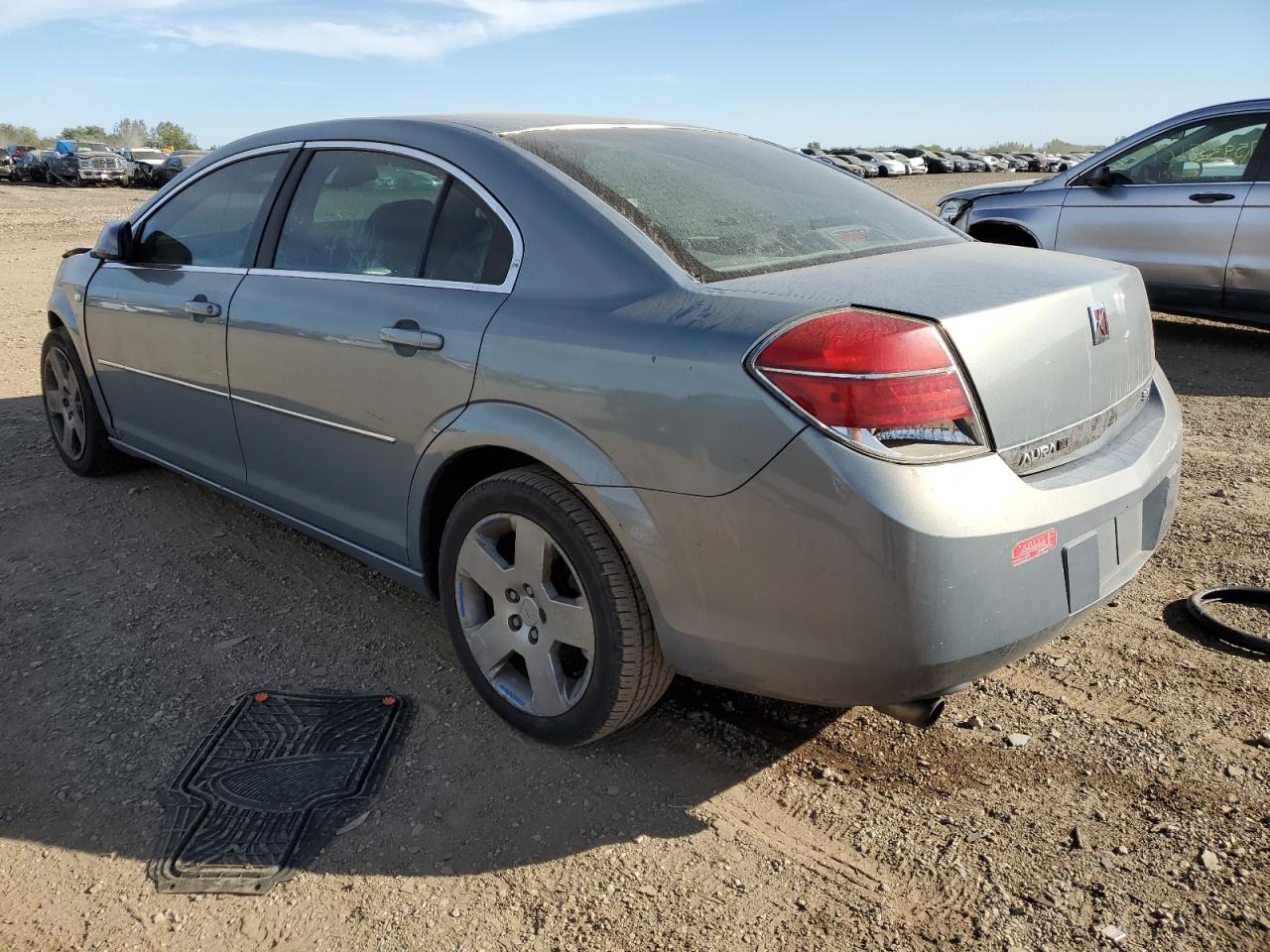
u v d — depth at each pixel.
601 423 2.31
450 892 2.21
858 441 1.97
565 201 2.58
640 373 2.24
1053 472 2.29
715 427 2.11
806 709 2.87
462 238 2.78
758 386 2.06
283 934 2.10
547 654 2.60
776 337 2.07
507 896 2.20
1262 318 7.26
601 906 2.16
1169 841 2.30
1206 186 7.29
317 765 2.63
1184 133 7.47
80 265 4.48
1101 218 7.84
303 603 3.54
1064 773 2.56
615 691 2.45
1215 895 2.14
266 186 3.50
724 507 2.13
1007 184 8.62
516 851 2.33
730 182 2.94
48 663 3.13
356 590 3.64
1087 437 2.44
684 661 2.35
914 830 2.37
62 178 38.31
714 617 2.24
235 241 3.57
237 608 3.50
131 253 4.02
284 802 2.49
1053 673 3.02
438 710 2.88
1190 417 5.78
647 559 2.29
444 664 3.14
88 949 2.07
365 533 3.14
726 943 2.06
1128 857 2.26
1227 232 7.18
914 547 1.95
